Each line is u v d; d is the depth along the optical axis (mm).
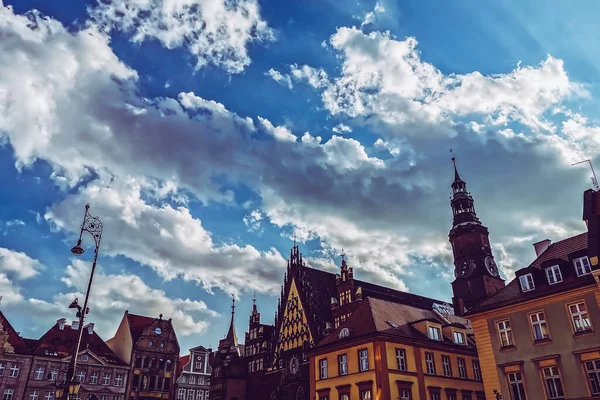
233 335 83812
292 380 66812
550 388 32875
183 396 85500
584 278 33219
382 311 52094
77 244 26484
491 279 80562
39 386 68062
